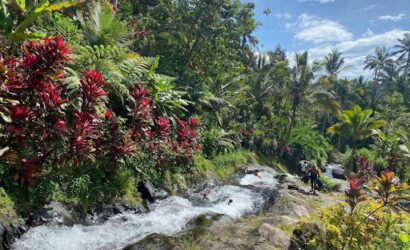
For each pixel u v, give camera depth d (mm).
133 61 12133
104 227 7148
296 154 27859
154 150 10445
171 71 18750
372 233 6895
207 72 21031
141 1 23391
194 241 6551
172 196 10234
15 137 6242
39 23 11195
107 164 8367
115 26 12891
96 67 9984
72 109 8039
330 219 6953
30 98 6551
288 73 28922
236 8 21141
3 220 5738
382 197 6582
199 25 20000
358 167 24453
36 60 6574
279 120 29547
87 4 14641
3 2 8961
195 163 12984
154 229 7516
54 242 6090
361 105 55938
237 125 22250
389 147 27453
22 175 6379
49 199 6910
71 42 10938
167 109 13516
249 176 16312
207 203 10531
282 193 12148
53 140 6586
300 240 6363
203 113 18344
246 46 36094
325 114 47500
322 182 15820
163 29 20266
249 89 29594
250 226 7379
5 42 8094
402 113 43688
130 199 8625
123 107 10594
